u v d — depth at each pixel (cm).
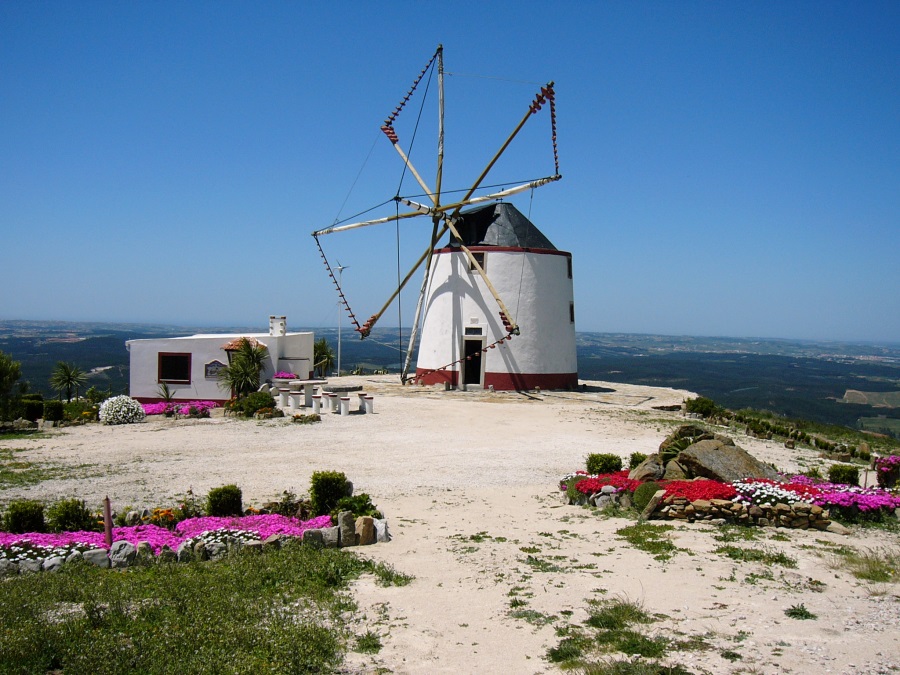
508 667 829
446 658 856
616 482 1684
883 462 2052
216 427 2853
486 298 4184
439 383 4275
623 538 1370
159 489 1825
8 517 1366
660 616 954
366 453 2347
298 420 2944
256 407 3180
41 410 3102
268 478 1961
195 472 2031
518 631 928
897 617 938
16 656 816
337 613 991
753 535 1377
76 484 1870
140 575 1150
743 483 1573
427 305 4478
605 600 1026
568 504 1694
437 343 4344
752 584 1083
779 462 2441
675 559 1216
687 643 859
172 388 3806
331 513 1473
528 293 4212
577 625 939
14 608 959
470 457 2312
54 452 2331
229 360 3775
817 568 1164
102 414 2991
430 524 1509
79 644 858
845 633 884
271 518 1448
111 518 1341
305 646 866
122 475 1986
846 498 1499
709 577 1121
